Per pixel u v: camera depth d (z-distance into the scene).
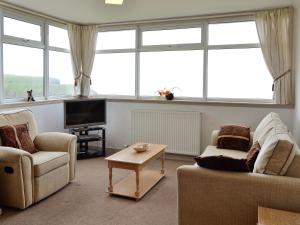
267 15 4.27
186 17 4.78
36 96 4.80
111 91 5.62
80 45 5.50
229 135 3.89
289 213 1.85
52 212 2.88
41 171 3.06
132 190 3.39
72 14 4.70
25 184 2.89
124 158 3.31
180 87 5.10
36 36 4.72
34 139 3.76
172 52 5.11
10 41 4.20
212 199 2.14
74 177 3.80
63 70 5.36
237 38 4.66
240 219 2.07
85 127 5.04
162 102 5.06
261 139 2.97
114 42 5.50
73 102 4.80
